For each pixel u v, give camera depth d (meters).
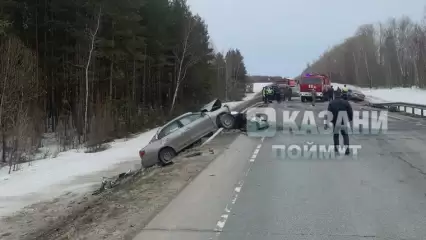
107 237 6.20
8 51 23.23
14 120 23.06
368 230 6.00
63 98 36.44
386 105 32.50
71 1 32.62
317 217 6.63
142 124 37.66
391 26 111.25
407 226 6.12
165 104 53.53
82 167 17.95
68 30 33.31
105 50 33.78
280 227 6.21
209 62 72.19
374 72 112.44
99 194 10.60
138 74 43.69
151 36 44.72
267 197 7.91
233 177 9.84
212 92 68.38
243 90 98.00
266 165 11.17
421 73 77.69
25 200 11.51
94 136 25.88
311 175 9.72
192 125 17.20
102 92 37.56
